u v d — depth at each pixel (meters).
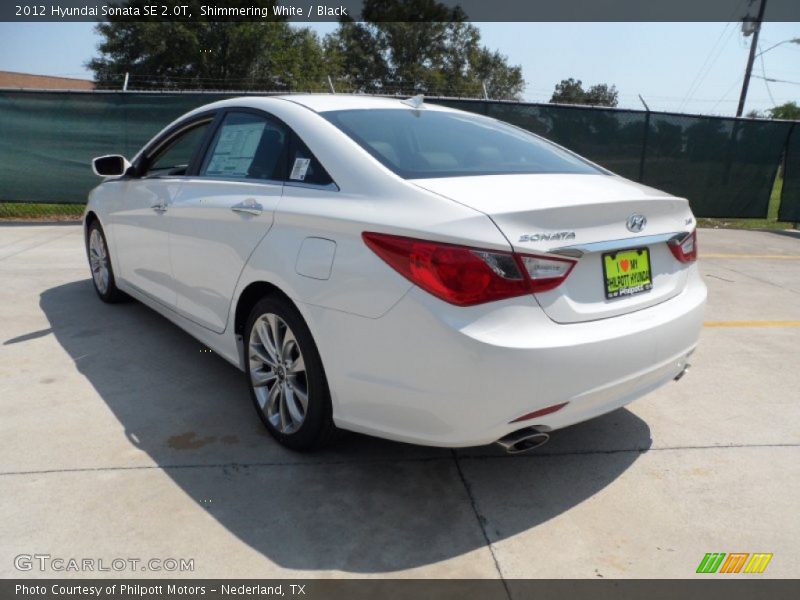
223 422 3.04
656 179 10.10
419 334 2.11
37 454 2.70
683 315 2.54
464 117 3.36
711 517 2.43
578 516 2.42
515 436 2.22
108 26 30.81
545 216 2.13
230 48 31.86
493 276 2.05
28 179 8.90
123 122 8.87
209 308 3.22
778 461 2.84
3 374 3.51
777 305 5.59
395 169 2.47
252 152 3.07
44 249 6.97
